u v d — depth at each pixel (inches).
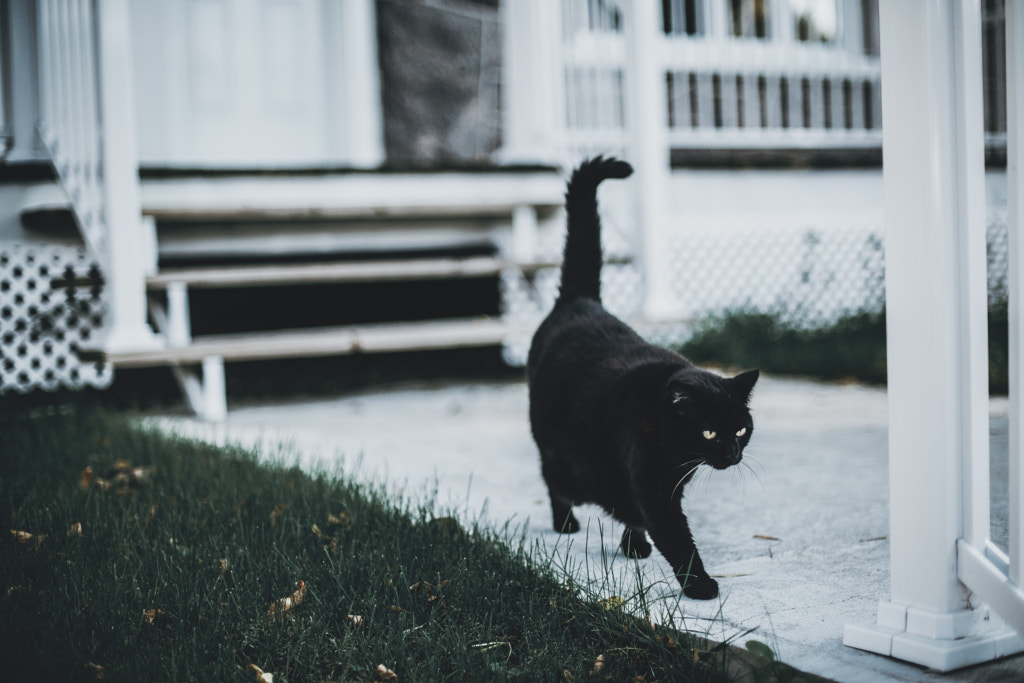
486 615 73.5
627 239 245.9
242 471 125.3
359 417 187.9
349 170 235.5
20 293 212.4
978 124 62.6
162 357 186.4
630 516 90.0
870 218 297.3
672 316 239.3
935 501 64.4
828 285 290.8
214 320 248.5
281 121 288.8
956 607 64.9
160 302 207.9
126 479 121.2
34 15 211.2
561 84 253.9
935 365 63.7
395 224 250.1
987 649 64.8
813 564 88.0
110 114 186.9
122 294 188.7
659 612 75.0
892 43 64.9
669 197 270.7
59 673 62.7
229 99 282.5
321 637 70.4
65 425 163.0
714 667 65.1
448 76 315.6
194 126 279.1
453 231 257.0
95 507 105.0
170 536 94.7
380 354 263.6
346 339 203.0
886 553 90.2
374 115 298.2
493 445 153.1
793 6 294.0
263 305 254.2
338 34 291.1
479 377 246.8
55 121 201.5
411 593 77.8
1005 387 171.8
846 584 81.7
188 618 74.4
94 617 73.2
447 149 317.4
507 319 249.4
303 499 106.2
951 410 63.8
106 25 185.2
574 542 98.6
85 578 80.3
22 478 122.0
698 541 97.4
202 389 200.2
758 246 282.5
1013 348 60.4
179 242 231.3
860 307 281.3
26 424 164.4
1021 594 59.7
